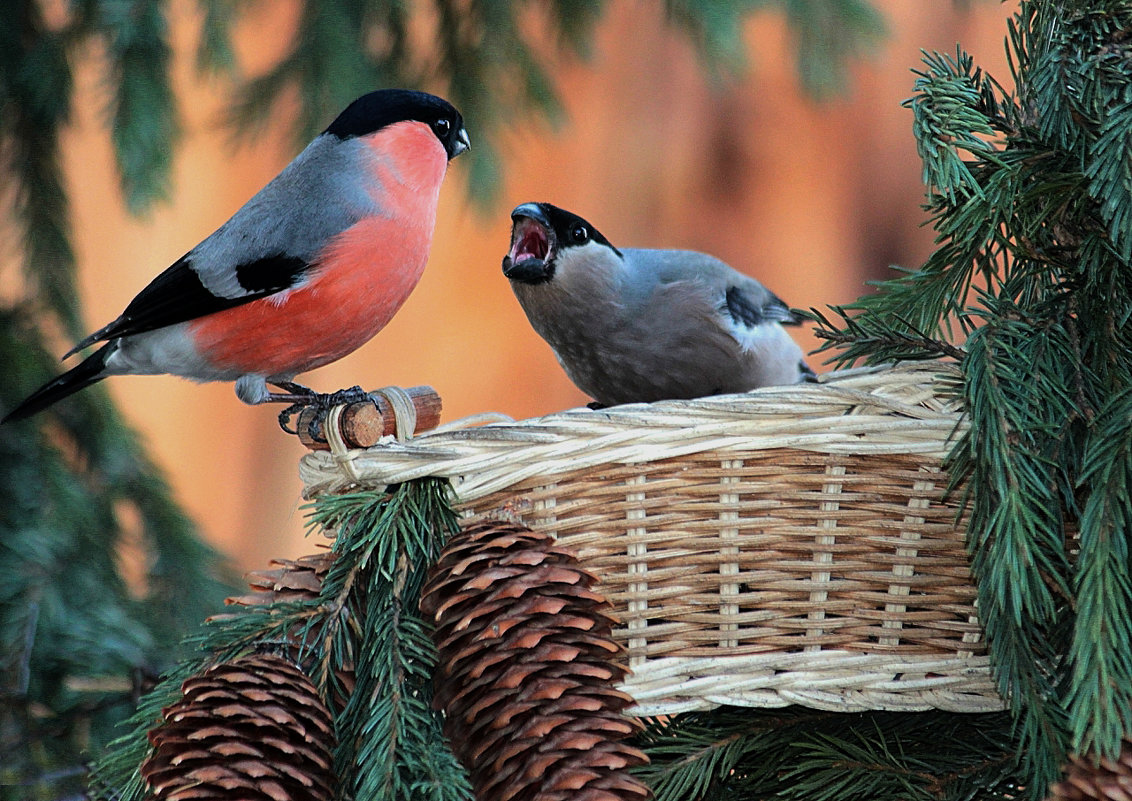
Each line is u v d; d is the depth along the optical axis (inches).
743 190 438.6
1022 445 111.0
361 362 424.5
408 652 107.3
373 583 111.9
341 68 198.1
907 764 121.0
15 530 179.2
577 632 104.1
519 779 98.5
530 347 422.9
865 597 118.1
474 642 102.9
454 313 423.2
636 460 115.0
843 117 434.3
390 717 103.0
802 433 116.4
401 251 166.1
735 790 126.3
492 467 115.9
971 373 116.3
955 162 116.8
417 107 169.0
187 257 163.3
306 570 120.8
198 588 190.4
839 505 117.5
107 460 195.5
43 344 196.4
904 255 438.3
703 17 218.7
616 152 434.9
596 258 164.2
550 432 115.2
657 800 118.3
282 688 102.2
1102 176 110.8
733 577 117.0
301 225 160.4
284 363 167.3
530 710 100.7
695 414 116.0
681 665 116.5
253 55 292.7
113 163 205.8
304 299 160.2
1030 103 130.0
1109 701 98.3
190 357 164.9
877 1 425.7
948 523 118.0
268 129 203.0
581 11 215.8
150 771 97.5
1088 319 121.4
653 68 432.1
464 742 104.5
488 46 208.5
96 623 171.6
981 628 117.6
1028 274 132.5
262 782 96.1
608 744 100.1
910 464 117.7
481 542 109.1
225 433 425.4
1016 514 107.3
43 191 201.6
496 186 217.6
